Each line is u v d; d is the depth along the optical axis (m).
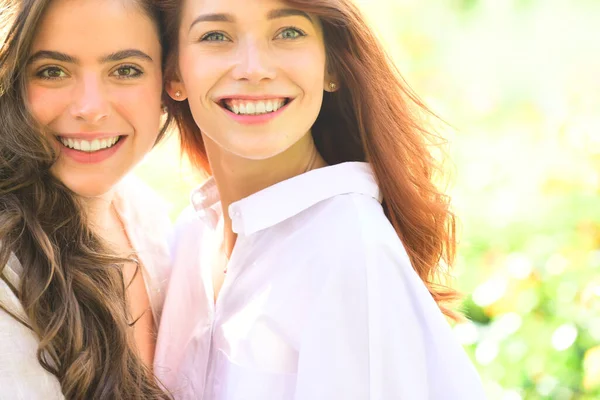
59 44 1.86
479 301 3.63
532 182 4.20
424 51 5.73
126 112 1.95
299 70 1.88
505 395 3.25
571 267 3.59
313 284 1.88
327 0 1.88
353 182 1.96
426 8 6.14
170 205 2.57
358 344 1.80
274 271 1.95
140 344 2.21
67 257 1.95
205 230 2.26
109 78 1.93
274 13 1.84
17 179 1.92
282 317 1.90
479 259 3.87
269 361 1.91
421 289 1.86
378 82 2.01
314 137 2.24
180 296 2.17
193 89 1.92
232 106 1.90
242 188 2.10
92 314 1.95
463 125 5.00
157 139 2.21
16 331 1.81
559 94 4.81
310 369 1.81
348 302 1.82
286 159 2.06
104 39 1.88
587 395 3.16
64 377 1.86
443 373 1.84
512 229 3.98
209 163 2.29
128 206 2.27
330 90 2.08
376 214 1.92
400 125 2.07
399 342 1.82
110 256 2.01
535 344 3.35
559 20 5.83
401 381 1.81
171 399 2.02
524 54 5.54
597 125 4.27
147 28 1.96
